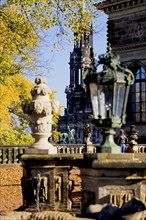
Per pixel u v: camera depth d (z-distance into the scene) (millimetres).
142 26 60156
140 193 10859
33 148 15227
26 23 29531
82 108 147875
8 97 39719
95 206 9945
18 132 45188
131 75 11125
